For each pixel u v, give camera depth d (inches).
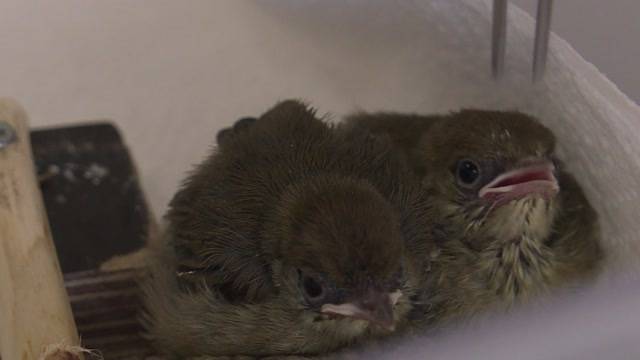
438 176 13.9
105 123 15.3
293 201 13.2
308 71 16.0
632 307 11.6
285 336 13.5
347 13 15.7
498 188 13.6
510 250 13.8
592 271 13.9
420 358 12.5
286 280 13.3
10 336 12.4
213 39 16.4
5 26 16.6
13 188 13.1
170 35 16.5
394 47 15.5
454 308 13.7
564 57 14.2
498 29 14.2
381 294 12.8
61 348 12.4
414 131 14.4
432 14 15.1
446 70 15.2
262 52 16.2
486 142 13.7
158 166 15.8
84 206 14.5
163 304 14.0
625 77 15.3
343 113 15.7
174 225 14.0
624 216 13.8
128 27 16.6
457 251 13.8
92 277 14.0
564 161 14.2
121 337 14.2
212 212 13.7
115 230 14.3
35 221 13.0
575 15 15.3
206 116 16.1
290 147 13.8
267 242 13.4
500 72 14.4
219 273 13.6
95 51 16.5
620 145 13.8
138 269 14.1
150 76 16.3
